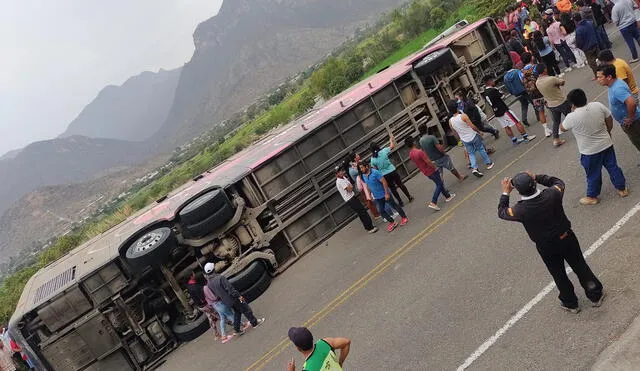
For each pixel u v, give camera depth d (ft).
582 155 25.20
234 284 37.35
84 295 36.37
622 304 18.60
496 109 40.04
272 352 29.66
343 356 16.83
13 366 45.62
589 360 16.94
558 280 18.94
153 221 38.60
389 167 39.24
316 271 37.40
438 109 48.93
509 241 27.27
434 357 21.54
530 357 18.56
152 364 36.81
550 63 51.21
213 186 40.06
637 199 24.44
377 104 45.93
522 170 34.88
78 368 36.04
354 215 43.91
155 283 38.93
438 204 37.63
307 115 61.31
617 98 24.21
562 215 17.85
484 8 108.47
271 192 40.88
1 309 72.54
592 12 46.98
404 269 30.60
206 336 37.19
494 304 22.72
